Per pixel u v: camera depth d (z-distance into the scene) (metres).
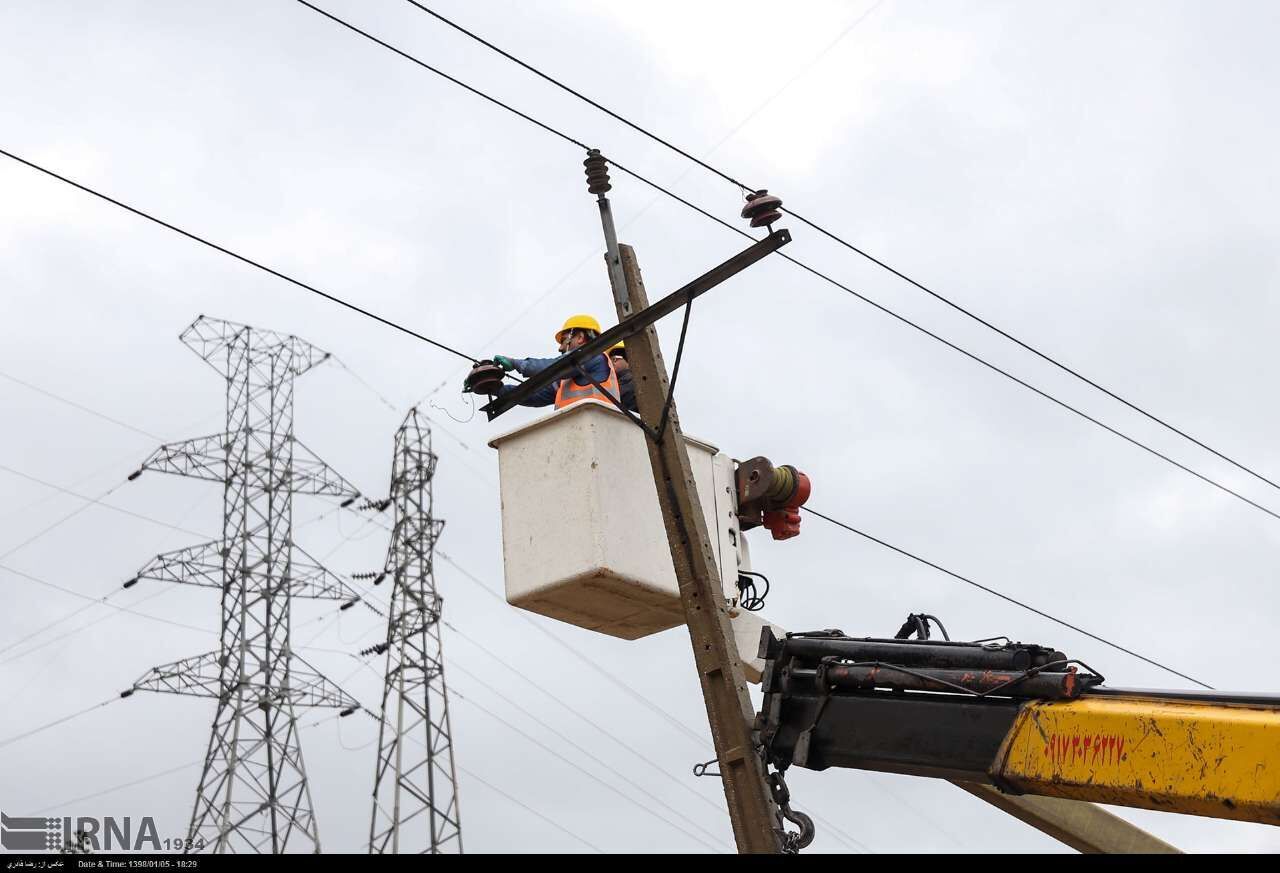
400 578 53.41
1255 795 10.56
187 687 52.22
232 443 57.00
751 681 15.38
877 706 13.03
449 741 50.97
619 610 15.30
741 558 16.11
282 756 51.81
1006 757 11.99
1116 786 11.28
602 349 14.85
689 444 15.62
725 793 13.53
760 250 13.92
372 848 48.59
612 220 15.65
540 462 15.16
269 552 55.25
